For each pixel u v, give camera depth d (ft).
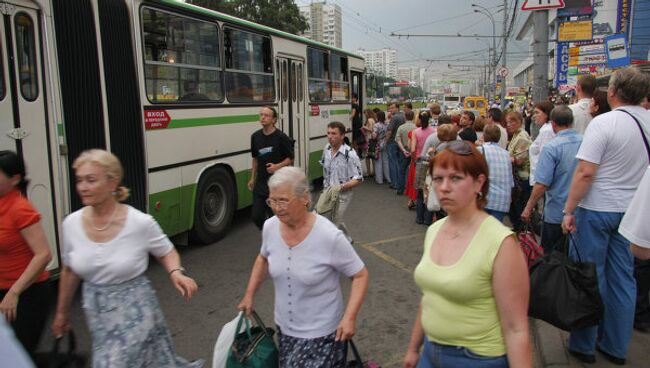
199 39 23.77
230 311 17.16
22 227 10.26
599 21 88.99
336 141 20.72
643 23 70.33
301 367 9.31
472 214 7.63
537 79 32.32
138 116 20.03
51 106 16.21
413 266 21.86
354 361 10.11
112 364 9.16
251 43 28.22
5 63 14.97
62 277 10.02
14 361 4.11
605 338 12.68
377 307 17.44
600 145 11.58
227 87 25.96
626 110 11.71
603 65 61.77
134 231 9.55
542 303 11.12
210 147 24.56
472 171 7.48
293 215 9.25
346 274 9.65
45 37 16.03
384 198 37.55
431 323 7.72
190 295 9.90
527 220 15.74
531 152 21.26
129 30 19.70
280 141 21.44
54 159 16.35
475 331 7.32
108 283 9.46
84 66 17.53
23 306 10.63
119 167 9.58
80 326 15.72
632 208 9.32
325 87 39.04
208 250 24.20
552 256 11.51
